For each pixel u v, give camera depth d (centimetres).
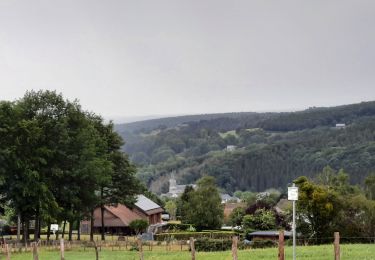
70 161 7912
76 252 6525
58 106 7988
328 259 4012
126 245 6931
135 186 9375
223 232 10044
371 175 10700
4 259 5484
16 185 7256
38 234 8119
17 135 7356
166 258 4778
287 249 5122
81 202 8206
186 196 15475
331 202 7419
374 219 7406
